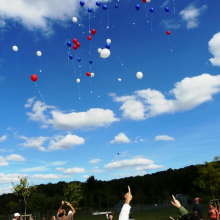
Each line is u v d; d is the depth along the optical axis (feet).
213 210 40.06
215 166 124.26
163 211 151.02
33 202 145.38
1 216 203.41
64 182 280.31
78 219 136.46
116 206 196.24
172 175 312.09
